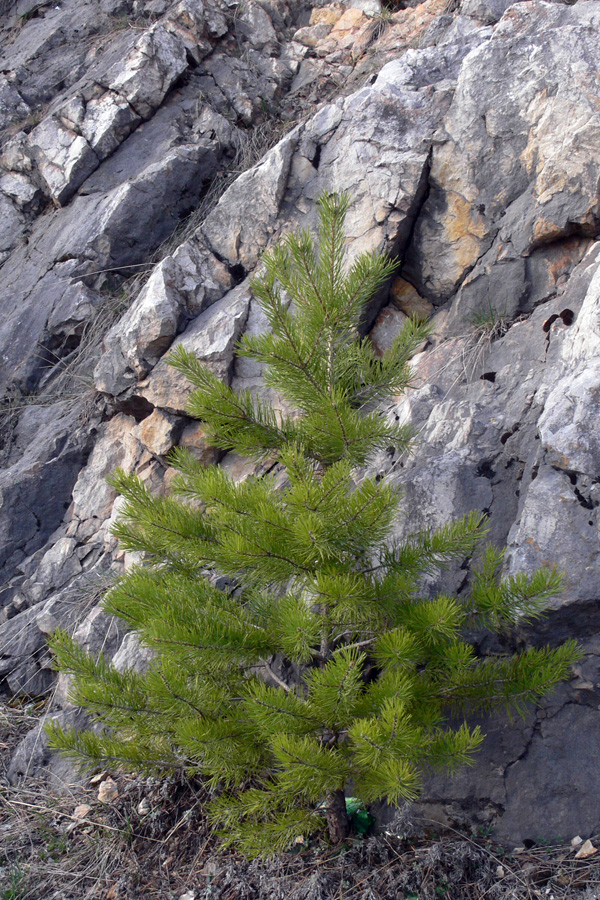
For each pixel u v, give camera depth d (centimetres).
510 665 313
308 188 566
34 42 838
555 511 349
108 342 567
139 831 361
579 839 317
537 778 330
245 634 308
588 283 424
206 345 519
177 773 379
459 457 399
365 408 480
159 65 720
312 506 271
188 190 684
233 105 738
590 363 372
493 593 302
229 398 315
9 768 422
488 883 306
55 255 674
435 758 293
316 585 284
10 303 677
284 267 303
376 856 323
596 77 461
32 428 615
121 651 430
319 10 820
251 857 307
